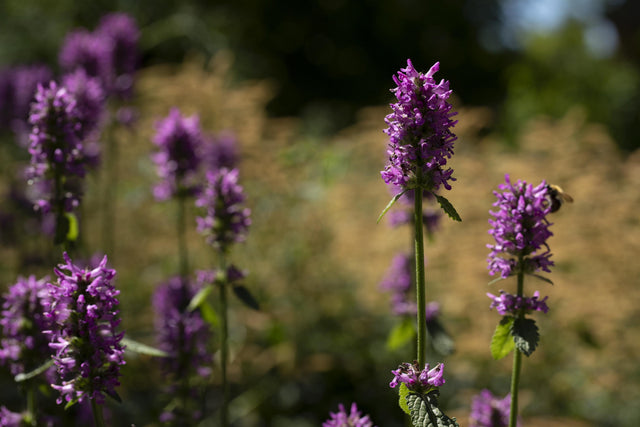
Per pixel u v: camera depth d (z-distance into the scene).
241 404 6.29
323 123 13.53
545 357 7.31
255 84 13.89
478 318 7.35
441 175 2.27
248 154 8.01
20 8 11.91
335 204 8.41
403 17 26.70
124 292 6.76
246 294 3.76
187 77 8.66
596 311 7.43
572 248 8.05
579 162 9.24
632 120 21.88
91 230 7.82
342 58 25.44
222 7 18.80
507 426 3.32
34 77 6.57
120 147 8.22
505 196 2.52
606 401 6.97
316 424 6.51
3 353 3.04
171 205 6.11
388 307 7.52
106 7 13.14
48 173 3.24
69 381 2.30
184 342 3.89
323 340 7.16
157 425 4.61
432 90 2.25
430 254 7.91
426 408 2.19
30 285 3.07
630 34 30.27
